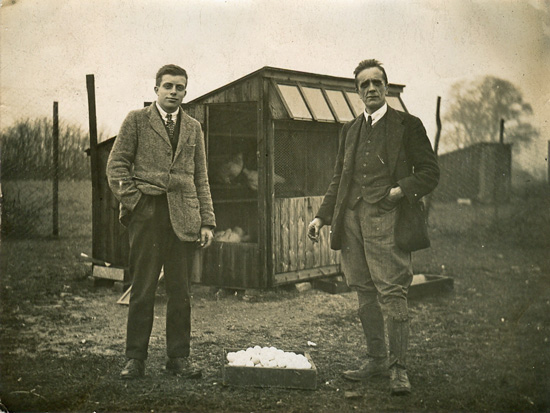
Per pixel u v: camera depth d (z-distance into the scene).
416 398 2.33
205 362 2.57
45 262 3.43
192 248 2.44
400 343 2.32
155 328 2.95
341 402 2.27
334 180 2.56
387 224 2.30
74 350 2.69
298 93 3.42
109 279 3.48
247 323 3.02
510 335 2.92
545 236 3.52
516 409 2.35
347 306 3.31
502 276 3.57
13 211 3.36
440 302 3.39
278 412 2.20
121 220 2.40
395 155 2.30
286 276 3.57
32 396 2.39
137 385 2.37
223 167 3.62
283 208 3.57
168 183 2.30
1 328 2.88
